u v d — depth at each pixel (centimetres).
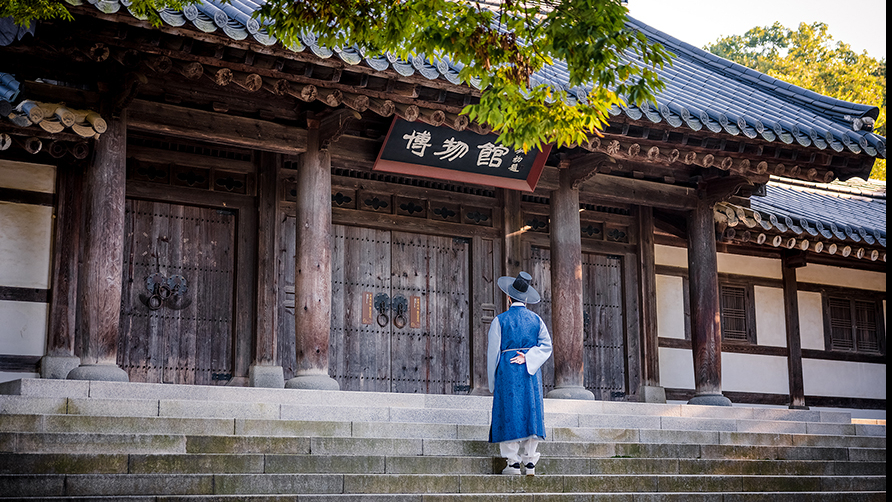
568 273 1238
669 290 1480
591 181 1309
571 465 809
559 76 1158
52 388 820
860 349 1652
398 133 1139
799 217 1422
